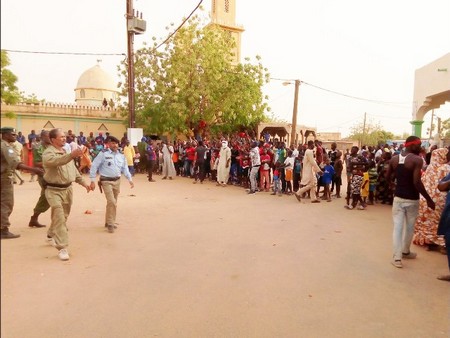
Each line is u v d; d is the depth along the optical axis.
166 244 5.68
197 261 4.89
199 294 3.84
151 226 6.87
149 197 10.40
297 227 6.95
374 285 4.17
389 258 5.17
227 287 4.04
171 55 19.84
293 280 4.27
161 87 19.50
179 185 13.41
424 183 5.79
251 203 9.66
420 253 5.46
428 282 4.30
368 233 6.56
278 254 5.25
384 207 9.39
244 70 20.91
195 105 19.81
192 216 7.84
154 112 19.64
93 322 3.23
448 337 3.06
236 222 7.30
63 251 4.90
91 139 18.78
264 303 3.65
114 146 6.41
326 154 10.87
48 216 7.42
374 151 14.07
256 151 11.52
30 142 11.99
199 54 19.72
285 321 3.29
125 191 11.53
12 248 5.29
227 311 3.46
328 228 6.91
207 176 15.99
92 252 5.23
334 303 3.68
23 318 3.27
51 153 4.80
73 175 5.15
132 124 16.58
